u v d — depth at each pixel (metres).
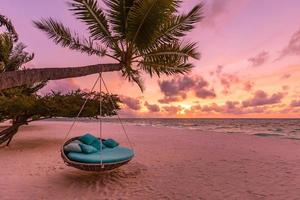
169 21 6.72
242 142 19.36
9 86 3.15
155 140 20.28
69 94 15.27
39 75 3.44
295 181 8.03
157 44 6.78
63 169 9.27
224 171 9.41
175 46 7.03
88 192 6.74
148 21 5.96
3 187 7.10
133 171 9.20
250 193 6.82
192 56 7.29
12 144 15.99
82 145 8.01
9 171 8.94
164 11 5.87
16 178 8.04
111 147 9.34
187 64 7.45
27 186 7.21
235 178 8.39
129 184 7.53
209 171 9.38
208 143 18.47
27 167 9.59
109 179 8.05
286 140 21.02
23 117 14.77
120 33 6.42
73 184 7.45
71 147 7.82
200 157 12.35
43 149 14.14
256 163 10.98
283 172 9.30
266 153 13.87
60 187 7.14
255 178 8.41
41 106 13.66
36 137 20.70
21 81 3.23
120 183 7.62
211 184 7.65
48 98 14.53
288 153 13.89
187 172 9.16
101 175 8.52
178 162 11.01
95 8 6.21
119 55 6.54
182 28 6.91
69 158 7.43
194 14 6.62
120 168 9.62
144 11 5.77
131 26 5.96
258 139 21.81
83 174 8.59
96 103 15.16
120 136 23.98
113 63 5.23
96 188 7.09
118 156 7.61
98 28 6.51
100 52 6.75
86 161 7.11
